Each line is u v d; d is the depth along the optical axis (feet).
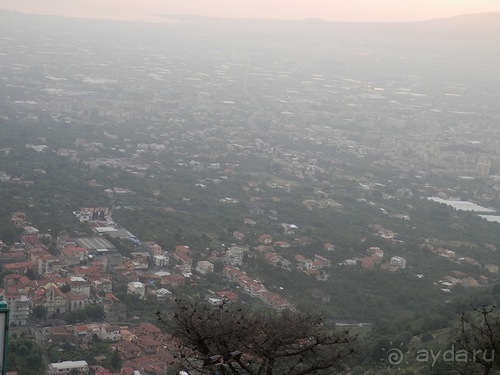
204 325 71.00
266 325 71.56
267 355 69.92
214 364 66.90
